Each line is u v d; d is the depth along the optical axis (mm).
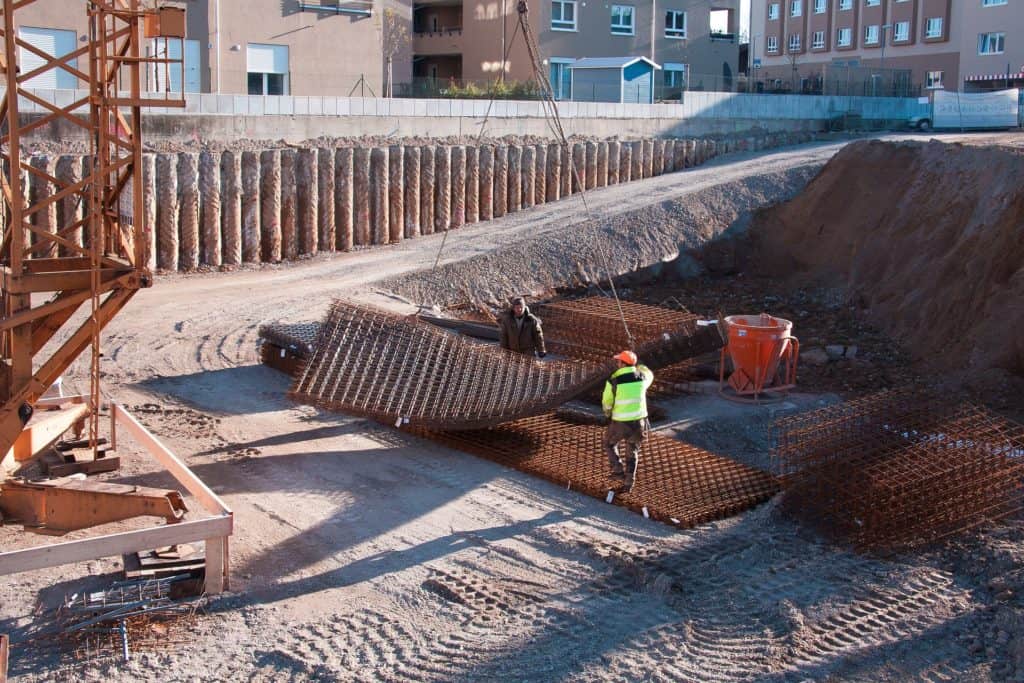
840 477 10273
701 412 14742
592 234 25609
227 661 7977
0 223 10594
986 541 9898
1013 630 8312
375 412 13172
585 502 11258
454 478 12047
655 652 8094
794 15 68938
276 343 16812
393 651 8141
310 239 26531
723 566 9547
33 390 9648
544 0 45688
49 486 9961
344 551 9992
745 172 30312
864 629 8430
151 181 23875
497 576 9461
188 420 14180
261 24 35812
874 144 25031
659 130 36094
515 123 33125
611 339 16344
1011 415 14789
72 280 9617
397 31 48375
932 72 59469
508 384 13250
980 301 17531
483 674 7789
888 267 21797
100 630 8352
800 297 23391
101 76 9570
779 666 7852
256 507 11055
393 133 30797
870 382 17016
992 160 20438
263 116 28438
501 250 24781
